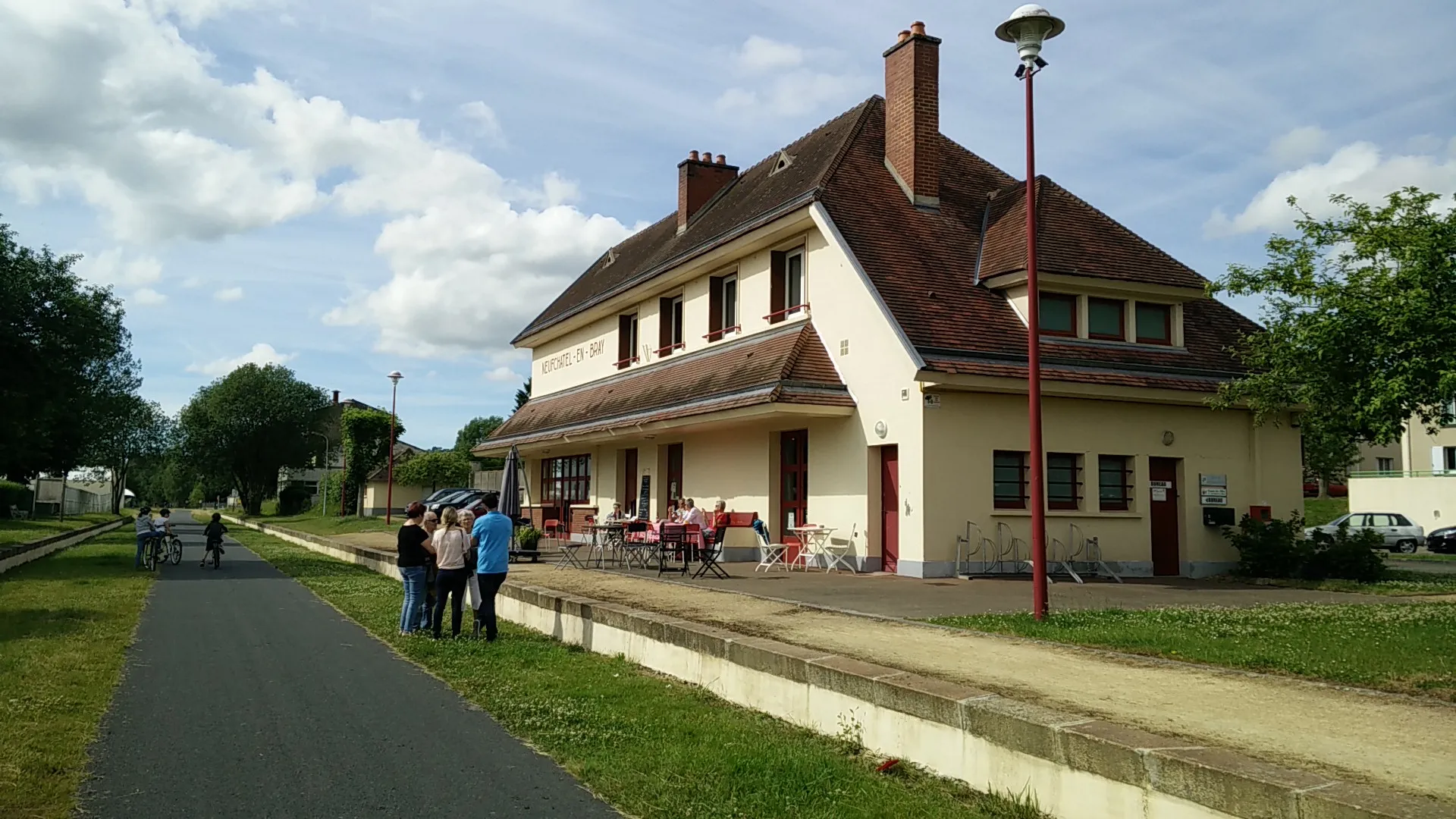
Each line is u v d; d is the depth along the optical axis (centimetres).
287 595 1719
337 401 10531
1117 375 1700
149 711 786
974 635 930
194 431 8044
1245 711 600
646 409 2212
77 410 2750
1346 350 1348
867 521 1683
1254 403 1630
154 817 532
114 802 557
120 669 960
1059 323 1747
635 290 2514
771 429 1945
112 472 8875
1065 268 1697
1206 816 446
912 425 1577
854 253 1712
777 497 1944
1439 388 1202
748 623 1012
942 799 564
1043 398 1670
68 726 709
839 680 699
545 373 3422
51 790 562
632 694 859
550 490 3172
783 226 1909
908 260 1762
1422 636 911
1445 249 1259
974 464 1598
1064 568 1638
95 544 3466
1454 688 678
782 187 2150
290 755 661
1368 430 1391
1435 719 579
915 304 1653
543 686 888
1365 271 1352
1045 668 752
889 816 536
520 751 681
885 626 995
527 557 2052
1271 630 953
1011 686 682
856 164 1984
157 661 1018
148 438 8475
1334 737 536
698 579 1557
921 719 622
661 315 2478
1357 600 1315
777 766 627
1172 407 1791
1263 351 1564
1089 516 1691
